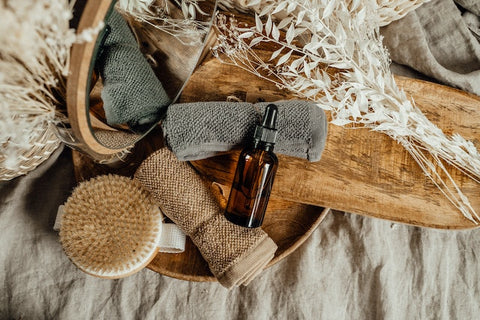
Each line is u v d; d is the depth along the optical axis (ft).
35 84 1.16
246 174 1.86
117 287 2.47
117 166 2.19
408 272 2.54
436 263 2.54
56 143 2.03
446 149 1.97
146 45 1.60
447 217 2.00
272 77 2.12
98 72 1.31
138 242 1.83
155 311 2.46
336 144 2.06
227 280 1.87
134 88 1.55
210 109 1.81
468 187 2.04
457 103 2.10
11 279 2.42
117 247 1.82
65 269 2.44
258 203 1.89
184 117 1.79
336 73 2.06
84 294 2.44
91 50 1.03
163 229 2.01
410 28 2.40
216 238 1.90
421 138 1.92
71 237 1.84
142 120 1.71
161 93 1.77
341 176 2.03
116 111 1.51
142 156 2.19
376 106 1.84
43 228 2.43
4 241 2.41
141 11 1.52
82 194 1.88
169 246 1.99
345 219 2.54
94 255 1.82
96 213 1.84
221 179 2.04
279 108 1.81
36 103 1.23
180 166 1.90
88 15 0.99
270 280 2.49
